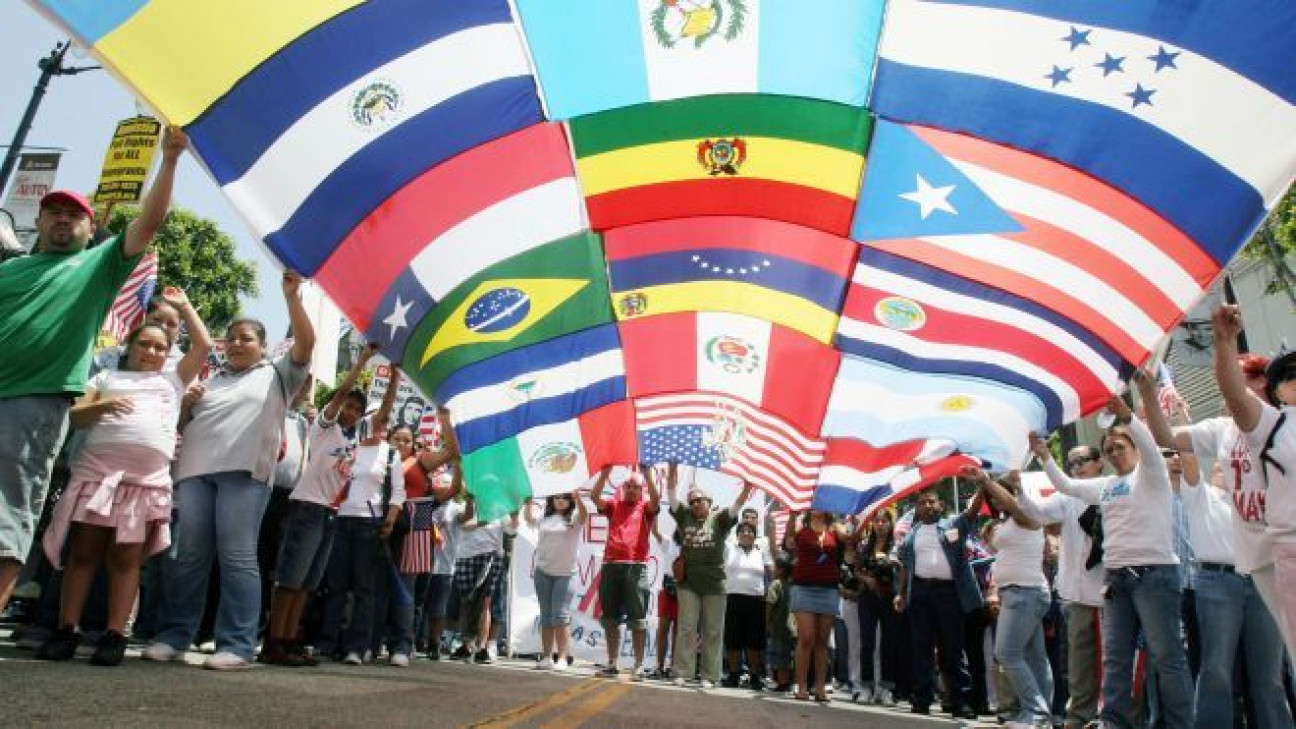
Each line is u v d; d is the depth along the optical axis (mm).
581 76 5973
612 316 8930
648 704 5949
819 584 9516
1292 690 6332
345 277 6445
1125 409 5754
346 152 5820
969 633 9625
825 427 9992
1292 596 4023
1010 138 5746
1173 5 4652
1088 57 5070
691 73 5945
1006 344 7652
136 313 7715
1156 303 6258
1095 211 5957
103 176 7484
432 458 8094
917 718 8102
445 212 6746
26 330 3984
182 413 5430
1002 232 6512
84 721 2645
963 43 5270
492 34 5566
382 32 5270
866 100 5891
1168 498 5566
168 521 4734
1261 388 5191
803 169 6785
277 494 6871
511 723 3803
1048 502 7324
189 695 3498
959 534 9180
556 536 10234
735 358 9648
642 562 10148
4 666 3789
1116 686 5582
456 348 8125
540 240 7539
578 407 9984
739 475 10469
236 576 4977
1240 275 18094
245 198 5574
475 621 10781
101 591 6316
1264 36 4617
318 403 17047
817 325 8719
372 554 6977
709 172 6973
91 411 4500
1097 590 6812
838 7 5285
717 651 9750
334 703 3764
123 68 4867
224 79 5078
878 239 7160
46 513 6125
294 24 5066
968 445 9164
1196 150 5250
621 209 7391
